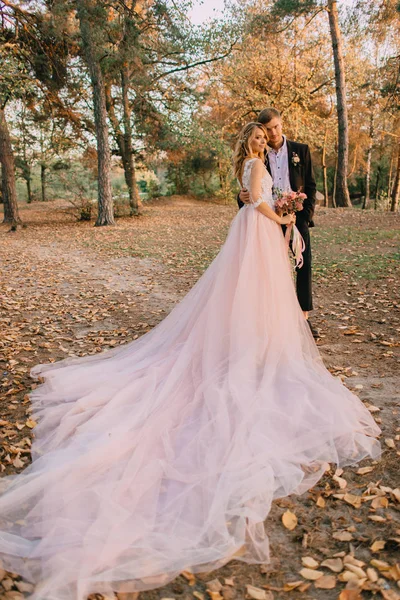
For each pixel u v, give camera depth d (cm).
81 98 1967
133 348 435
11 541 223
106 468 269
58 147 2208
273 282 363
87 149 2186
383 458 283
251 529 225
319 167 3600
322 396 320
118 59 1725
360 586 194
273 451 273
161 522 232
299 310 384
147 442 284
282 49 2348
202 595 194
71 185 2658
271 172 471
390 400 354
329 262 878
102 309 667
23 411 366
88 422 308
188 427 301
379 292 662
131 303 693
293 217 411
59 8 1603
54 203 3080
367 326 527
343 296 658
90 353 498
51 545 217
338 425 299
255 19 1942
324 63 2416
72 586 196
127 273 921
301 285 504
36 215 2434
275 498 251
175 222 1902
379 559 209
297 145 473
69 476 258
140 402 324
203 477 259
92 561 206
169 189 3328
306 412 307
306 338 381
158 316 625
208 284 388
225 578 202
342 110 1886
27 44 1747
